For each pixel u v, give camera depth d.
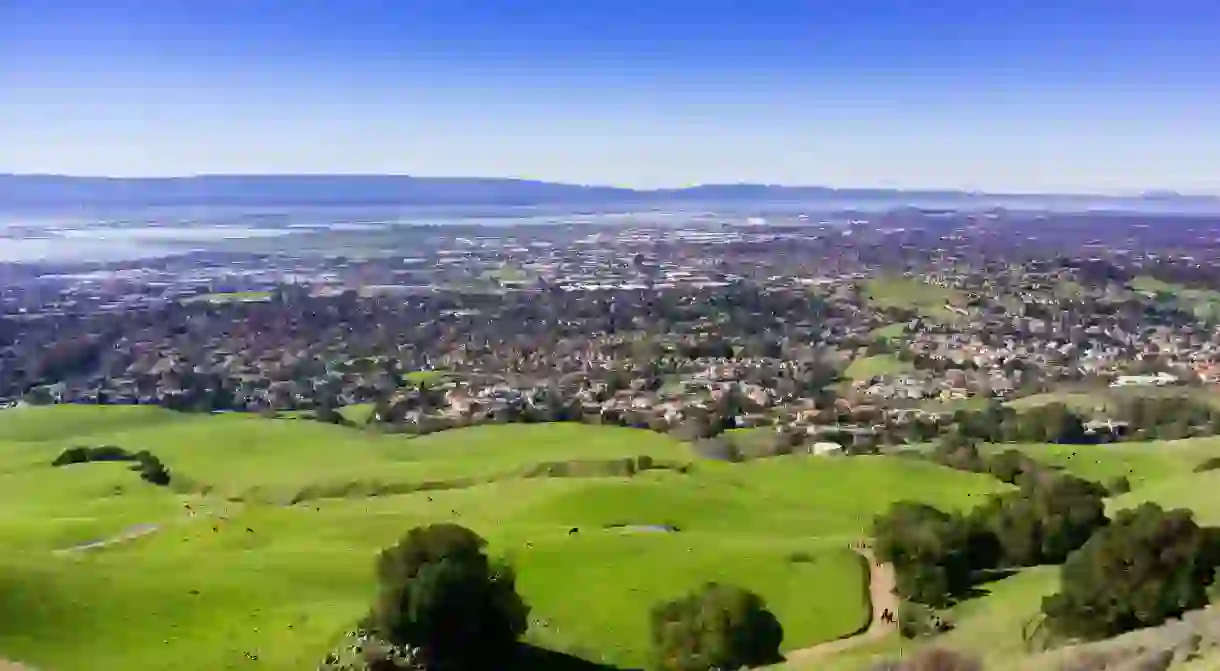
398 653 45.56
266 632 49.41
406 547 49.78
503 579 50.03
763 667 43.31
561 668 48.75
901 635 49.66
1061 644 39.56
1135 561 42.28
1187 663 26.98
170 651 47.00
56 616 49.88
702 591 50.81
